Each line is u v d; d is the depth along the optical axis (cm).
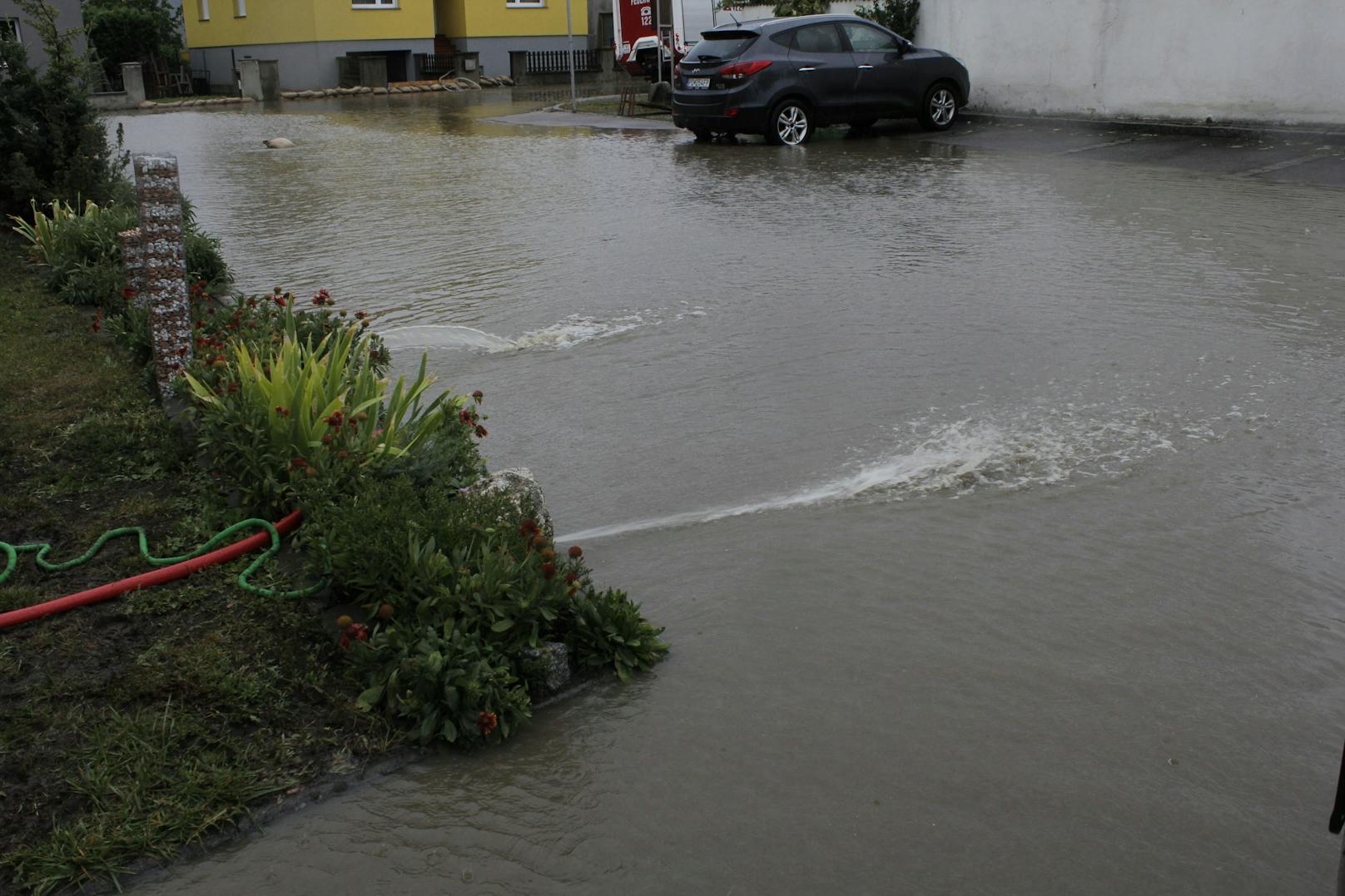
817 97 1889
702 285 949
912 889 309
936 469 567
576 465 591
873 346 762
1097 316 812
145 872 320
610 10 4441
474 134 2305
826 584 466
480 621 397
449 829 336
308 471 483
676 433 627
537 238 1178
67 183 1281
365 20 4028
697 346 779
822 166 1639
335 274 1049
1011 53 2031
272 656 410
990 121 2061
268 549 480
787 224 1202
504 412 670
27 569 475
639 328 830
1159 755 361
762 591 462
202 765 353
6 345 789
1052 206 1248
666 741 374
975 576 468
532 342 805
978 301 863
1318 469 555
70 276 945
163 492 550
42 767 352
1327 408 631
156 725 368
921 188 1406
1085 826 331
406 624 401
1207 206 1216
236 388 551
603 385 709
